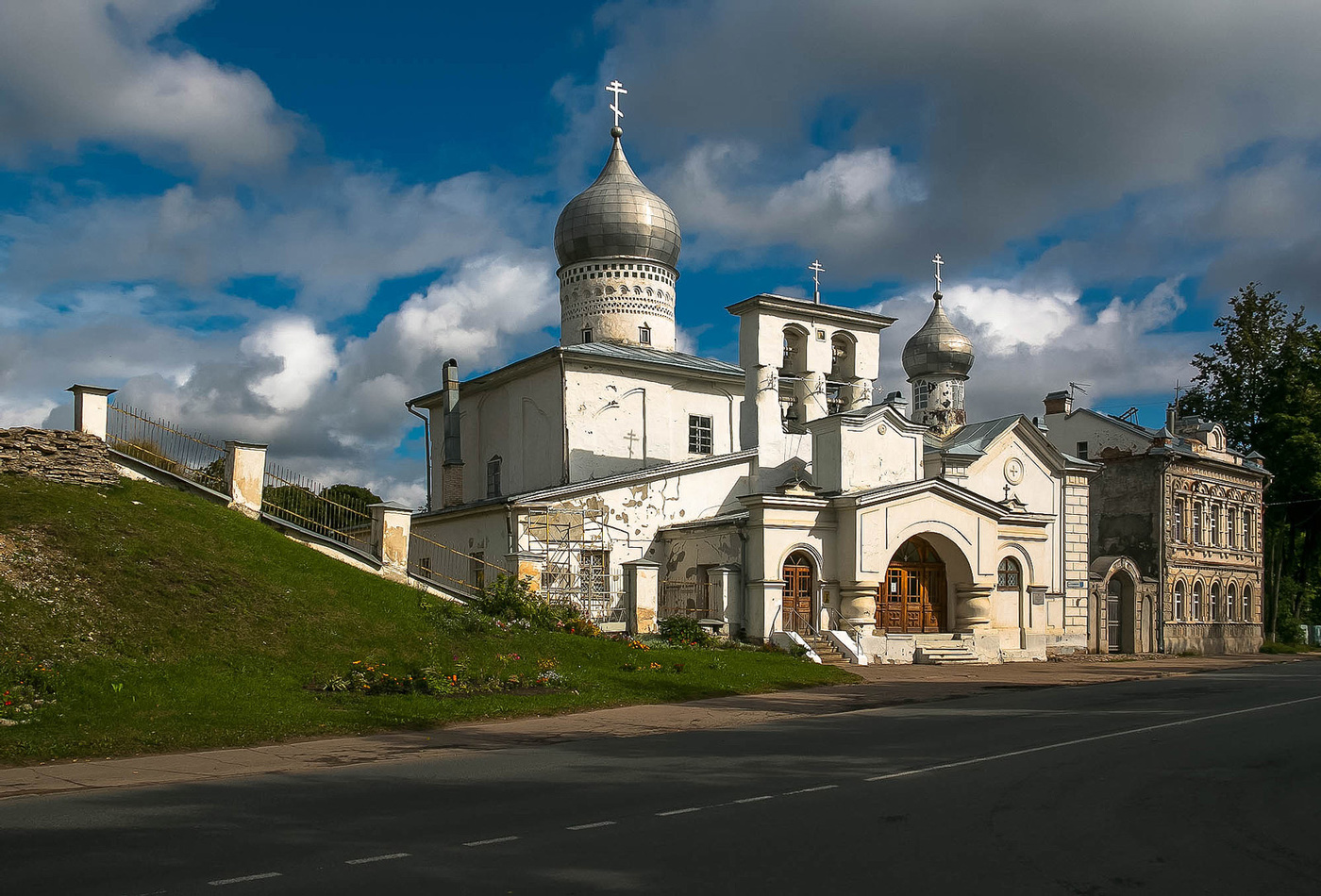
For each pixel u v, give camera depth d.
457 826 10.27
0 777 13.54
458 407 44.31
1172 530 47.66
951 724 18.89
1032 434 41.91
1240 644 51.75
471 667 22.70
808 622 34.22
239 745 16.34
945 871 8.55
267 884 8.24
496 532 34.69
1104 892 8.05
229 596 22.34
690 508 36.69
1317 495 55.34
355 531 28.67
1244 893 8.08
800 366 41.69
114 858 9.08
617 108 46.72
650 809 11.05
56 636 18.86
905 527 35.09
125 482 25.34
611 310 44.53
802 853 9.14
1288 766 14.02
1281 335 60.06
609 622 34.00
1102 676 30.23
